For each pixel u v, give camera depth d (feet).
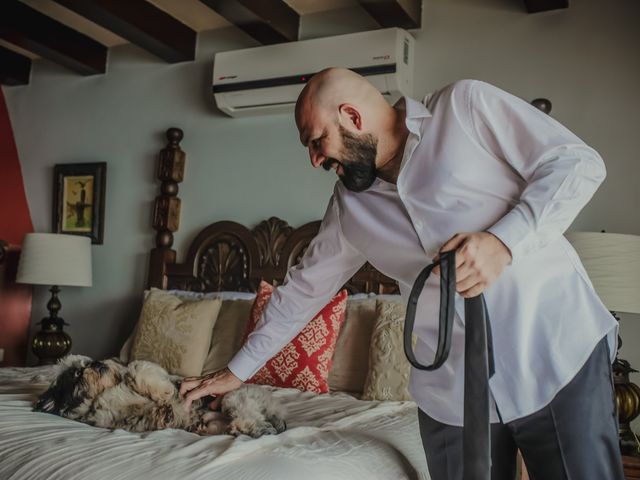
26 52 14.78
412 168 4.26
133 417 5.07
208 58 13.05
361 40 10.77
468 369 3.26
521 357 3.94
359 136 4.33
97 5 10.68
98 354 13.55
